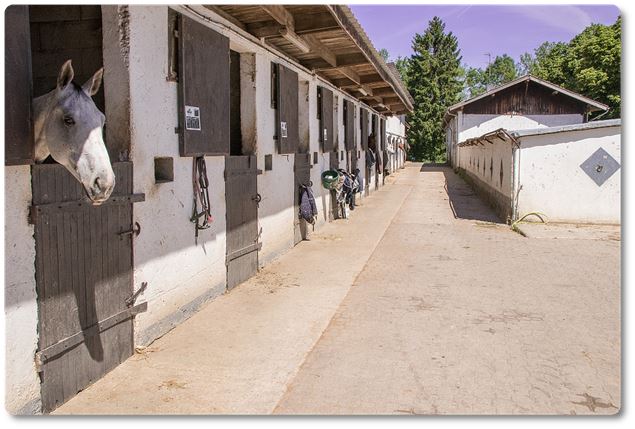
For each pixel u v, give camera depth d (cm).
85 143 288
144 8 427
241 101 693
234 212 629
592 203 1097
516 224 1107
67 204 337
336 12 625
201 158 525
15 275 299
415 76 4956
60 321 336
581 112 2492
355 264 774
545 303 581
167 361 415
